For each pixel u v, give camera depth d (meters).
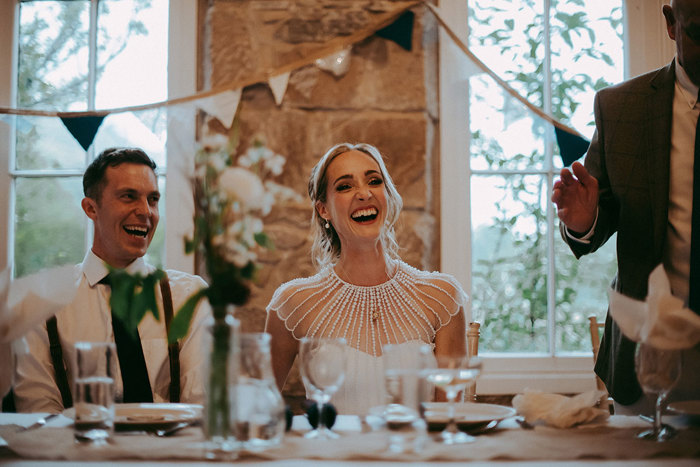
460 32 2.71
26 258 2.71
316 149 2.55
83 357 1.27
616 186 1.83
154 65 2.74
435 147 2.65
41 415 1.53
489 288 2.71
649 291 1.27
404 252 2.55
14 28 2.75
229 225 1.18
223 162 1.18
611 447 1.20
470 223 2.67
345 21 2.57
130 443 1.25
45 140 2.73
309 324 1.96
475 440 1.26
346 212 1.94
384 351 1.29
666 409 1.32
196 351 1.96
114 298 1.22
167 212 2.60
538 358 2.65
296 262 2.53
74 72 2.76
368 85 2.58
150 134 2.71
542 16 2.76
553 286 2.70
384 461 1.13
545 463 1.12
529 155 2.73
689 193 1.77
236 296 1.18
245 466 1.10
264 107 2.54
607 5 2.77
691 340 1.23
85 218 2.72
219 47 2.56
